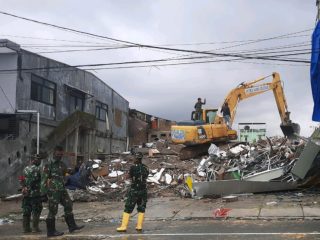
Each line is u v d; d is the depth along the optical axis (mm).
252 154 20922
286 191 17891
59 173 10711
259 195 16953
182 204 15234
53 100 25969
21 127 22219
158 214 13297
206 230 10453
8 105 21891
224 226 10938
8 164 20656
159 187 20250
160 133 42094
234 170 19484
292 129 23656
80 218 13391
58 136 24234
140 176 10836
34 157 11625
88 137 27438
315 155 16703
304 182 17750
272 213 12320
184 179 20469
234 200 15367
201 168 21250
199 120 27297
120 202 17250
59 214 14133
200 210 13578
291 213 12195
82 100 30125
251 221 11531
